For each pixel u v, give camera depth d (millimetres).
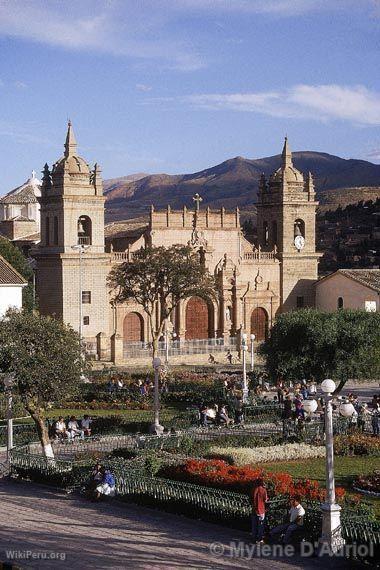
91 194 96938
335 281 108438
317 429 53188
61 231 96000
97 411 65062
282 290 110938
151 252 90250
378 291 102688
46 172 97688
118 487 38281
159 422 56281
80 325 91750
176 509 35438
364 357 63469
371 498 39031
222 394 67375
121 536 32312
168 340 95188
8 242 102750
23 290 93625
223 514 33719
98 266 97375
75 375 46219
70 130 97562
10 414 46781
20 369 44688
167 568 28359
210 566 28734
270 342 66750
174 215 104750
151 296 90812
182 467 38062
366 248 184875
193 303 106125
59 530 33031
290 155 112688
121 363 94312
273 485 34375
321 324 64250
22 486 41719
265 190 113250
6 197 143000
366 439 50375
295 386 69625
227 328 107750
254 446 50125
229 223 108375
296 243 111375
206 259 106312
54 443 51469
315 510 31406
